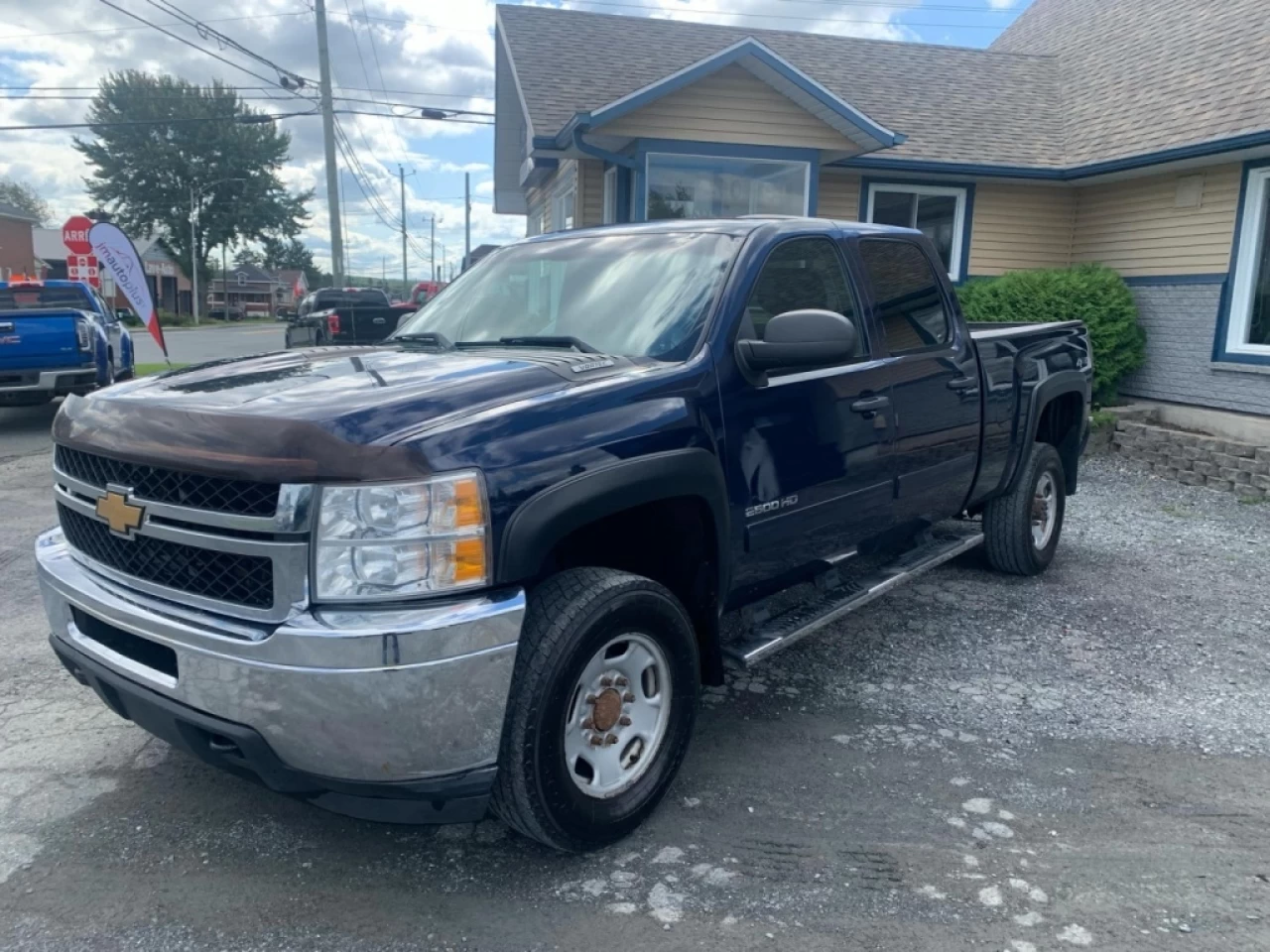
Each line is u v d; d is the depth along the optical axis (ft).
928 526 16.49
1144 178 39.32
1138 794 11.64
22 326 37.78
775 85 36.65
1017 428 17.93
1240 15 41.88
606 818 10.00
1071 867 10.14
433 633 8.30
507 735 9.19
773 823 10.91
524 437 9.20
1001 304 37.45
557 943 8.89
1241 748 12.88
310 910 9.35
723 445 11.24
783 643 12.57
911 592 19.10
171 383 10.66
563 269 13.67
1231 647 16.52
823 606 13.79
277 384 10.09
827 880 9.87
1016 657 15.85
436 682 8.38
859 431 13.38
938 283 16.12
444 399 9.36
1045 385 18.58
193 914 9.27
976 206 43.19
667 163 37.93
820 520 12.98
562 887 9.73
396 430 8.69
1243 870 10.13
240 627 8.65
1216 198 35.83
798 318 11.18
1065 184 42.70
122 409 9.74
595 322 12.43
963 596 18.90
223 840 10.50
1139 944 8.93
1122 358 37.83
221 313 297.33
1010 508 18.95
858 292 14.05
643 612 10.09
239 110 236.63
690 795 11.48
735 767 12.17
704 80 36.32
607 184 40.52
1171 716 13.80
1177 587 19.81
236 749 8.82
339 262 85.97
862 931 9.09
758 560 12.19
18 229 195.42
